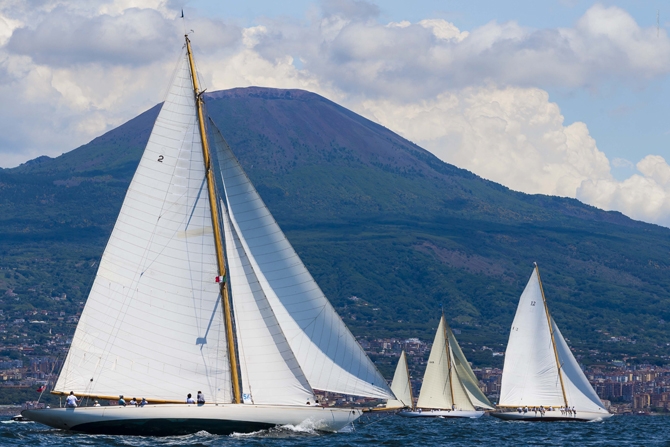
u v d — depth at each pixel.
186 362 199.38
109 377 198.88
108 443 189.25
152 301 199.88
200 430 198.00
